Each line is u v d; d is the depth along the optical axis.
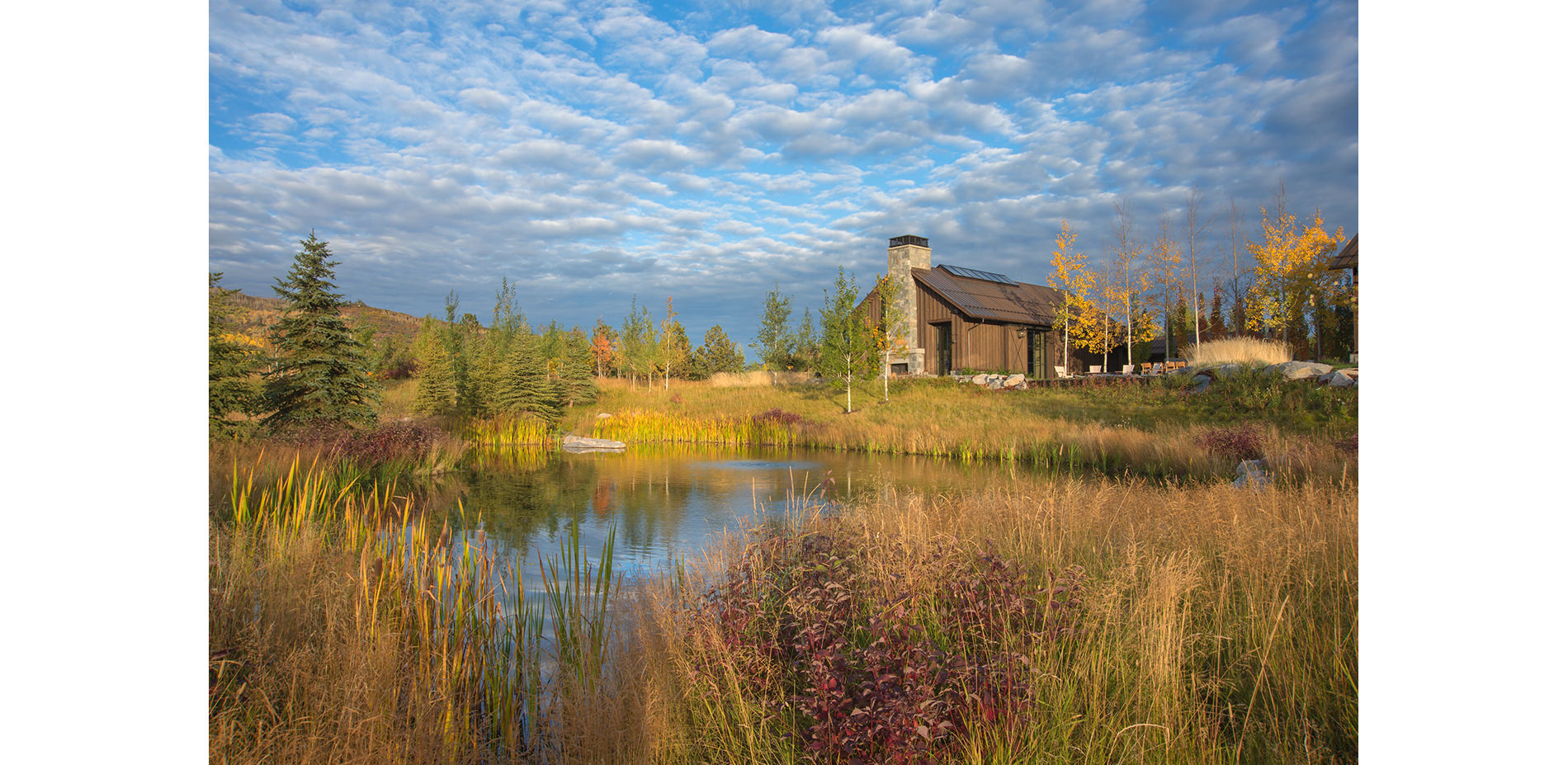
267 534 5.92
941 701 3.06
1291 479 9.75
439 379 26.06
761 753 3.41
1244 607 4.56
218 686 3.28
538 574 7.32
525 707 4.21
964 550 4.88
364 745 3.15
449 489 13.87
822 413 26.20
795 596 4.16
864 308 26.70
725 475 15.89
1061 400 22.09
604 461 18.92
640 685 3.71
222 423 13.56
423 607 4.45
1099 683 3.58
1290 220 24.45
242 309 14.53
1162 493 8.91
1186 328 33.69
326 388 15.35
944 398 25.86
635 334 36.28
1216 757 3.20
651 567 7.66
